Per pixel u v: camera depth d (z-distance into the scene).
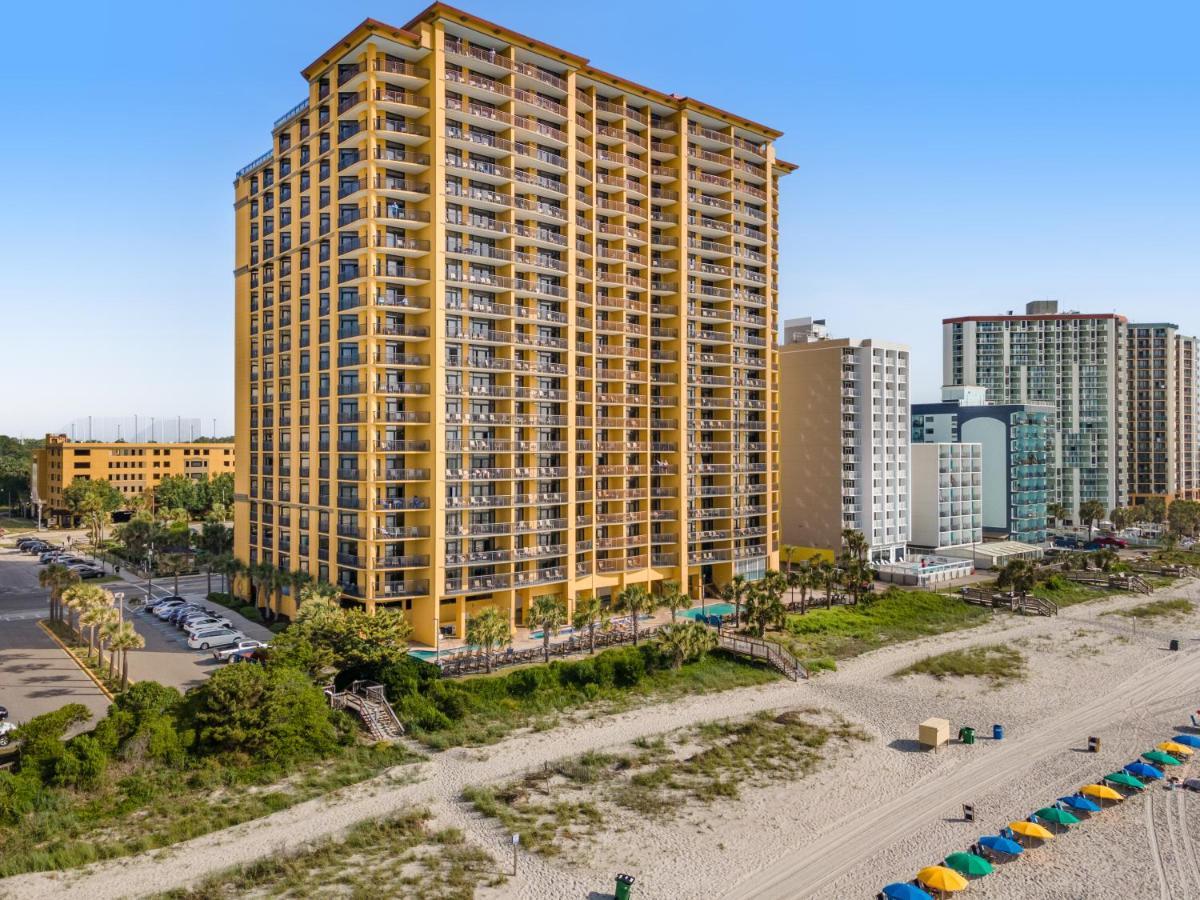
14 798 45.22
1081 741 62.47
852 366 127.88
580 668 70.44
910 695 72.44
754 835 46.94
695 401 103.44
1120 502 193.00
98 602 69.44
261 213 95.75
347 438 80.69
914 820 49.22
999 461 151.12
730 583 93.94
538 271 86.56
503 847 44.75
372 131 77.19
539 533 86.12
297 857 42.94
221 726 53.28
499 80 84.69
